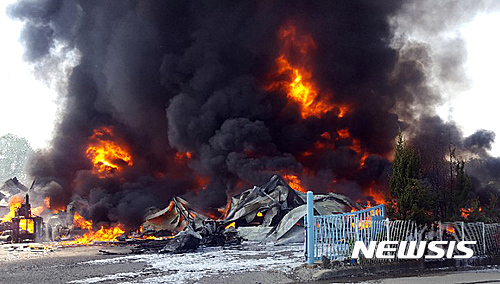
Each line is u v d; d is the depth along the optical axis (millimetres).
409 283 10742
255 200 28359
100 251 20438
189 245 19750
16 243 28328
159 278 11672
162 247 21031
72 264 15641
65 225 33969
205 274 12328
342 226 13398
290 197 29344
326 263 12406
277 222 27359
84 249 22672
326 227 13094
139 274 12516
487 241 16219
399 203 14992
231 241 23797
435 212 17375
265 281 11109
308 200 12930
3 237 28781
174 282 11047
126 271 13242
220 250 20516
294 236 24156
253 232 26016
